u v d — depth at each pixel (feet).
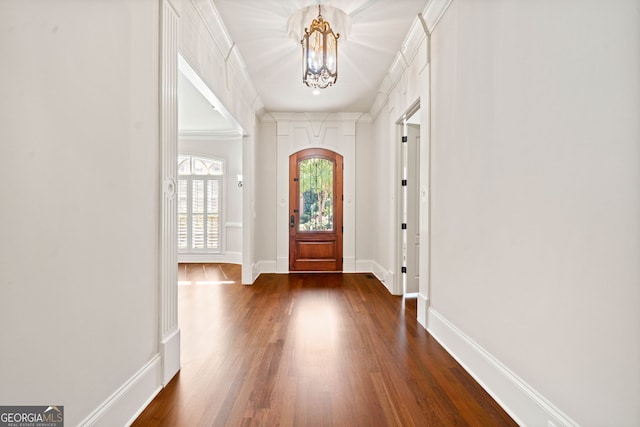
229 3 10.36
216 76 11.87
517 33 6.53
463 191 8.87
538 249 5.93
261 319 12.80
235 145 27.35
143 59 6.88
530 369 6.15
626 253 4.29
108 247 5.76
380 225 19.98
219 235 27.73
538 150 5.93
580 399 5.01
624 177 4.31
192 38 9.55
